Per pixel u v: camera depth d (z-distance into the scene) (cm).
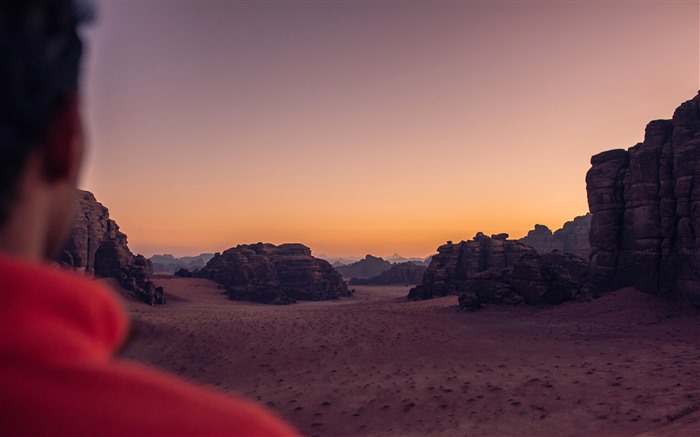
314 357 2377
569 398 1435
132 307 4872
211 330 3095
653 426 1127
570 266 4759
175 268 18425
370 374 1988
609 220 3859
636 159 3612
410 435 1305
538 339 2453
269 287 7944
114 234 6575
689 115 3388
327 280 9019
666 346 2027
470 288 4266
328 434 1395
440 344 2439
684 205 3195
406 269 12812
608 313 3070
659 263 3391
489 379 1742
